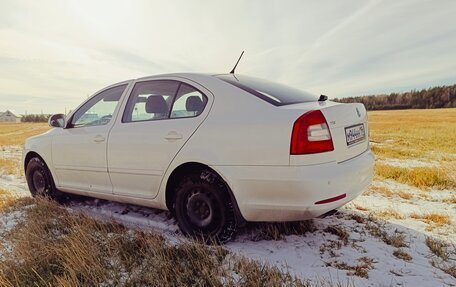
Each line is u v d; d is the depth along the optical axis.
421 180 6.07
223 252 2.72
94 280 2.33
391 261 2.63
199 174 2.91
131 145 3.32
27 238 3.04
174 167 3.00
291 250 2.83
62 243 2.90
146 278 2.34
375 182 6.23
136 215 3.83
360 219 3.55
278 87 3.28
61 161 4.11
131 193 3.43
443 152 12.15
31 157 4.69
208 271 2.41
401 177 6.53
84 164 3.82
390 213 3.86
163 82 3.36
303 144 2.40
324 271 2.46
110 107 3.76
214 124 2.80
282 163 2.45
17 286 2.31
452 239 3.09
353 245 2.92
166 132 3.06
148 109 3.35
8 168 8.45
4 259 2.71
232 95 2.86
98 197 3.85
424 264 2.59
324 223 3.44
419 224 3.50
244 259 2.55
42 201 4.14
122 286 2.29
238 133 2.65
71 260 2.54
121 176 3.46
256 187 2.58
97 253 2.68
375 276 2.39
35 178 4.61
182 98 3.16
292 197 2.45
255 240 3.02
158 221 3.58
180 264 2.52
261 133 2.55
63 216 3.66
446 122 33.94
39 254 2.73
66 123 4.11
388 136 20.38
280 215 2.57
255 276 2.32
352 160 2.74
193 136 2.89
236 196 2.68
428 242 2.98
